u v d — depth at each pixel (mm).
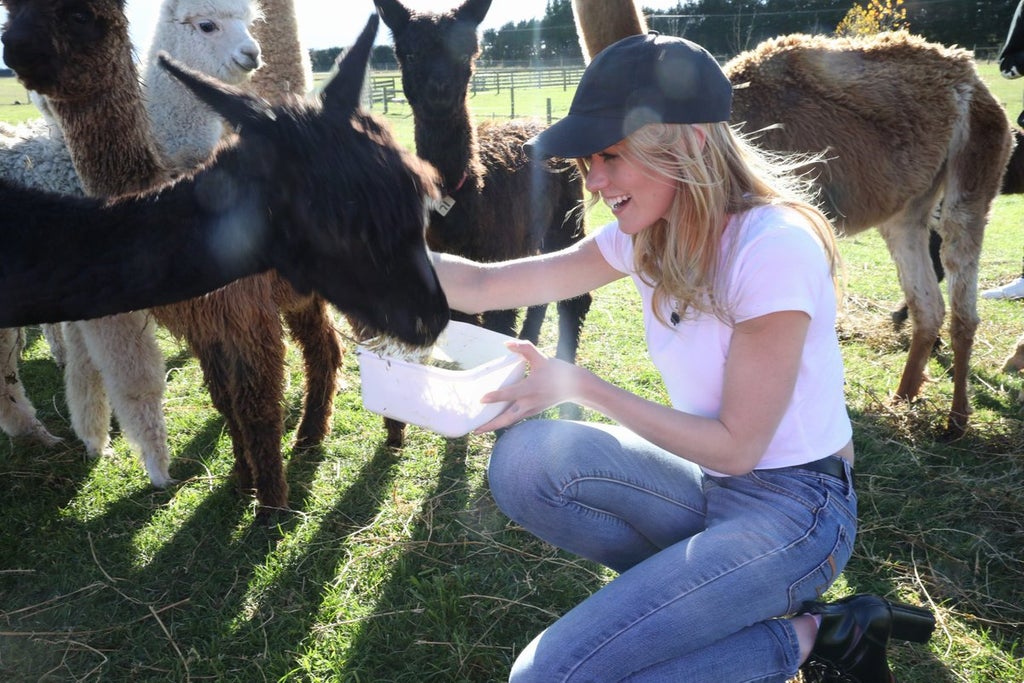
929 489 3381
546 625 2627
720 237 1744
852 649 1772
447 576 2834
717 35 24750
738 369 1699
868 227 4234
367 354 1908
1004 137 4062
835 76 4035
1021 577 2809
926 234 4293
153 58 3875
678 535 1990
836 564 1765
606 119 1660
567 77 28219
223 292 3021
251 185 1876
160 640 2633
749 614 1704
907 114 4066
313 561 3008
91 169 3141
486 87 25875
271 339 3182
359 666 2445
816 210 1801
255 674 2467
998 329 5242
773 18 24953
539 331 5027
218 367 3223
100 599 2844
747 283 1682
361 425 4121
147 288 1980
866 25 14734
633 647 1640
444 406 1811
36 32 2812
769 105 4020
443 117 3682
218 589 2885
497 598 2713
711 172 1700
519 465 1938
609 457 1949
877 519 3158
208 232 1948
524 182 4355
